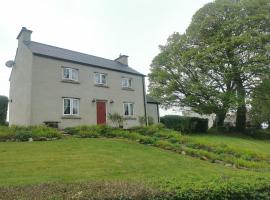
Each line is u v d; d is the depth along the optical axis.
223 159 13.38
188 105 30.80
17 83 21.59
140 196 5.00
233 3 29.59
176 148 14.55
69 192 5.01
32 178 8.31
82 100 22.05
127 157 11.94
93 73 23.38
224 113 28.56
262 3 28.69
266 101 28.45
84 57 24.81
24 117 19.55
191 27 30.72
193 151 14.01
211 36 29.16
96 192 4.96
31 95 18.89
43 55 19.94
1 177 8.34
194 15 31.19
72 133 17.08
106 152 12.53
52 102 20.02
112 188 5.21
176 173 9.99
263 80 27.88
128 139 16.45
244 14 28.64
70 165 10.13
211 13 29.69
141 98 27.22
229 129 30.61
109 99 24.14
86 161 10.81
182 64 30.00
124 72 26.06
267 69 27.02
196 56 27.69
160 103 32.28
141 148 14.15
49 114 19.69
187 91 30.25
